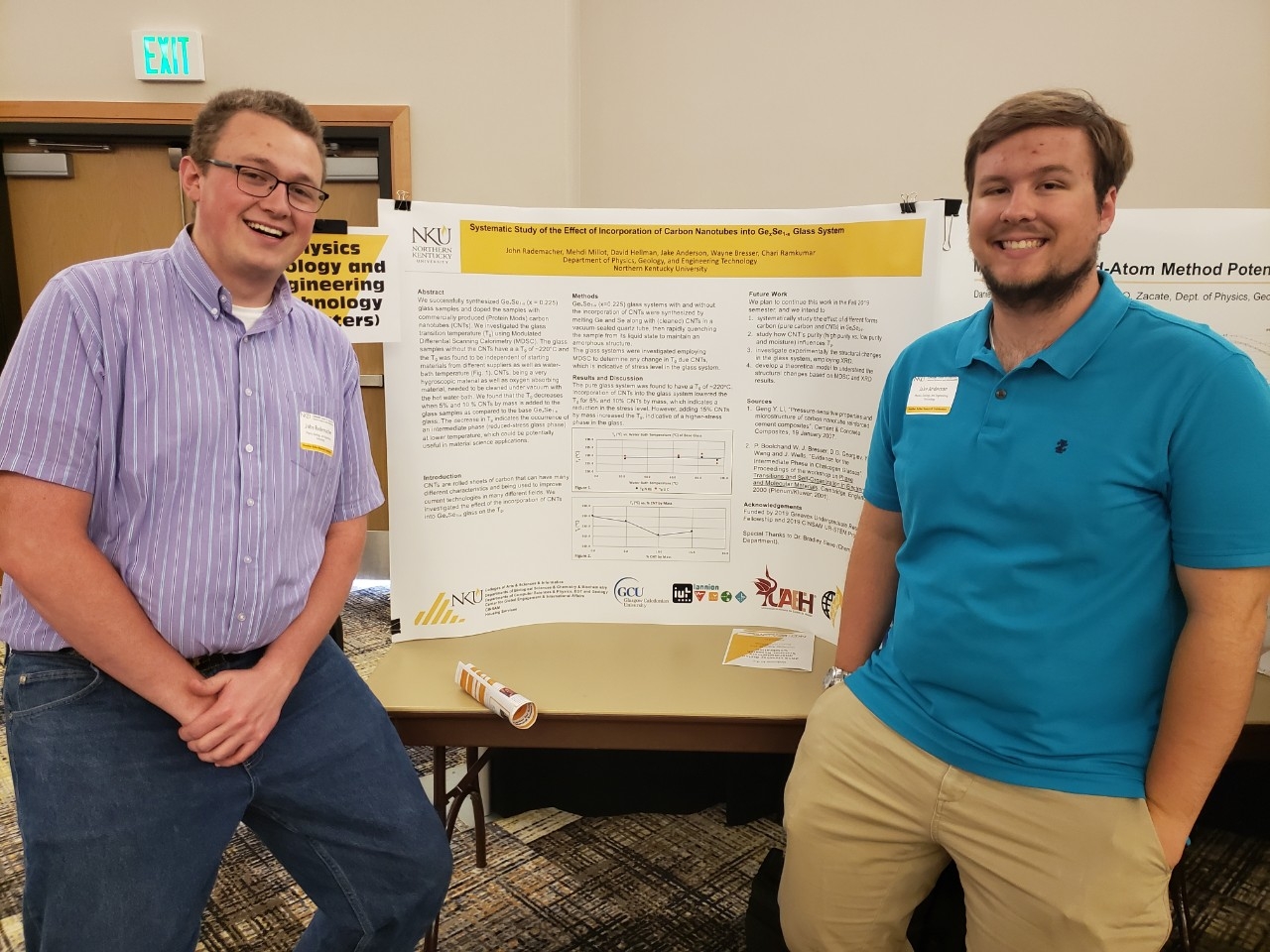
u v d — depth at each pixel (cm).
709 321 169
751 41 327
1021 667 107
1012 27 319
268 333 119
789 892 129
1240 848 193
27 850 104
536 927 169
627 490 176
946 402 118
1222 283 155
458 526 171
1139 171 326
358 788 126
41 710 106
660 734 146
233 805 115
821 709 134
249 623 114
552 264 168
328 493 128
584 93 334
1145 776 105
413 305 162
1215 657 97
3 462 98
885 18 322
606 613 181
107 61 298
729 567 177
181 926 109
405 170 308
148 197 322
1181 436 98
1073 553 104
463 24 302
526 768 207
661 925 170
